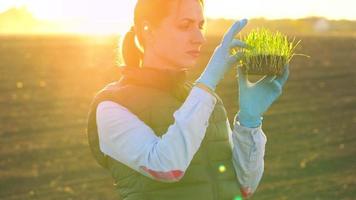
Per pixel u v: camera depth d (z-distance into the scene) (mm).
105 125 2410
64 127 26422
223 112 2613
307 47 76875
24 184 17781
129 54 2645
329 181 17578
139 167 2344
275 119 28656
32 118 28578
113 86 2553
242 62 2533
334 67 52469
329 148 22422
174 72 2467
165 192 2406
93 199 16094
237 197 2523
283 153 21625
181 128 2234
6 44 85562
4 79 43406
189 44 2447
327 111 31094
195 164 2441
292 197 15852
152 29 2494
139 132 2355
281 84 2549
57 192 16875
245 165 2527
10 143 23375
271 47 2523
